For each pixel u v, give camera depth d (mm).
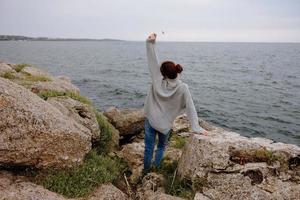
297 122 23875
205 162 4691
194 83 48062
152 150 5574
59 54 130750
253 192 4332
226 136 5633
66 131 4539
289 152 4859
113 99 30516
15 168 4293
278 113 26906
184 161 5230
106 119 8219
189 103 5074
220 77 58438
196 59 127562
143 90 37531
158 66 5238
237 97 35344
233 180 4488
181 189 4801
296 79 57406
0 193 3625
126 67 76500
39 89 8109
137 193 5094
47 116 4457
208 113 26359
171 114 5293
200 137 5078
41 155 4289
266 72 72062
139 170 5895
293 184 4504
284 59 140750
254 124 23188
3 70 10211
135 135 8812
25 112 4180
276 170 4625
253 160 4766
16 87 4629
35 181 4262
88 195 4438
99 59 108562
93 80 45969
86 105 6941
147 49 5180
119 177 5688
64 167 4602
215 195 4418
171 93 5109
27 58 90062
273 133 21031
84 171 4770
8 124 4008
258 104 31062
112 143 7016
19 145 4051
